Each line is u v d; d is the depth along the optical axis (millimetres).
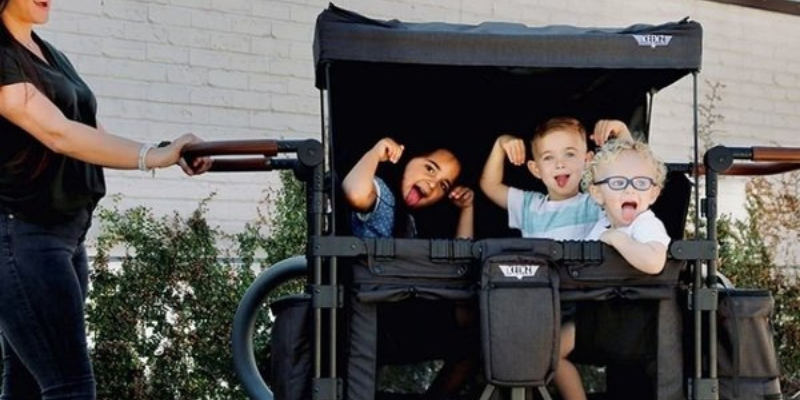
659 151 5484
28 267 1979
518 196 2830
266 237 4031
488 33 2105
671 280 2064
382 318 2107
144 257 3578
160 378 3527
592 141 2836
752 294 2107
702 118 5371
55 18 4031
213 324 3605
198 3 4391
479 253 1996
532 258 1975
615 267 2037
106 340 3461
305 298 2074
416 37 2064
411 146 2848
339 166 2709
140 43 4242
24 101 1899
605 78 2656
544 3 5250
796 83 5984
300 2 4645
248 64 4504
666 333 2059
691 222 3184
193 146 2035
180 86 4332
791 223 4344
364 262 1979
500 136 2906
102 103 4137
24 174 1974
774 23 5926
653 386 2080
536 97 2830
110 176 4117
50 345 1996
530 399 2025
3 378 2311
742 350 2070
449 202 2865
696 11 5695
